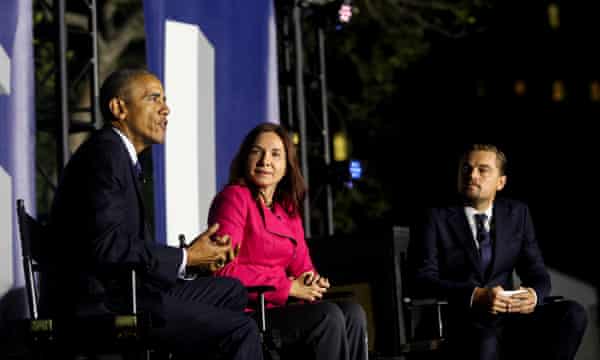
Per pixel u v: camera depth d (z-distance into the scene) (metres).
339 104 22.64
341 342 6.10
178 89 8.98
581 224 23.95
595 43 23.16
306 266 6.83
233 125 9.66
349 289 9.12
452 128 23.89
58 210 5.43
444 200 23.56
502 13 22.16
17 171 7.27
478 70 23.59
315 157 12.37
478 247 7.39
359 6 21.53
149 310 5.33
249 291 5.88
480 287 7.17
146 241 5.39
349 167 11.70
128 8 19.36
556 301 7.14
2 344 6.23
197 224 9.02
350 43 21.56
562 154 24.09
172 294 5.62
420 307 8.62
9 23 7.31
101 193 5.32
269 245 6.47
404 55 21.89
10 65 7.29
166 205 8.73
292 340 6.06
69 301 5.31
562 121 23.89
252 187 6.67
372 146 23.67
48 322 5.13
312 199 12.07
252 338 5.51
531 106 23.86
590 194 24.03
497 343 7.02
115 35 19.19
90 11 9.35
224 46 9.63
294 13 11.80
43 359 5.18
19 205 5.31
